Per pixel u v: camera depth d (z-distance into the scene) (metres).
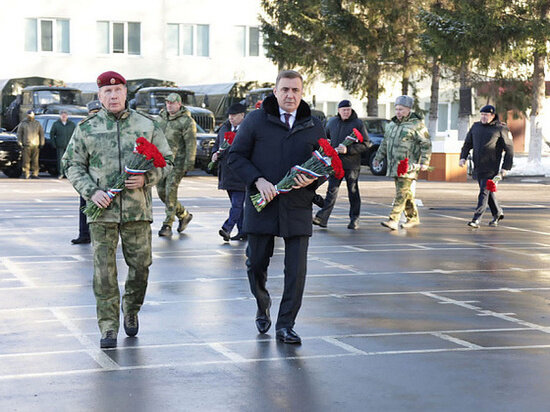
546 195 22.94
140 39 48.16
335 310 8.31
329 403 5.50
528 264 11.29
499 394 5.70
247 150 7.10
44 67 46.66
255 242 7.19
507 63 33.38
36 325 7.63
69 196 20.91
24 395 5.65
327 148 6.75
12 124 37.91
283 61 38.28
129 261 7.04
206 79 49.25
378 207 18.89
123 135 6.88
